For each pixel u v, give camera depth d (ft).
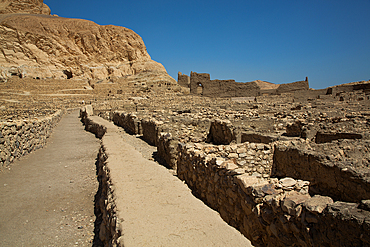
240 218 12.78
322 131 28.50
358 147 18.99
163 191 14.32
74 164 30.37
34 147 36.37
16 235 14.74
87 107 88.89
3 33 251.60
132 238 9.53
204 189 17.26
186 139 36.14
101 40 328.08
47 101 145.69
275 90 157.99
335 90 127.95
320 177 15.88
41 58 267.80
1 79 203.00
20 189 21.65
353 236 7.55
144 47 384.27
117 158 21.77
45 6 400.47
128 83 243.19
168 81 279.49
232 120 38.96
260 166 20.22
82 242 14.23
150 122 40.04
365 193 12.59
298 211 9.36
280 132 38.75
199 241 9.52
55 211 17.98
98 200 19.02
